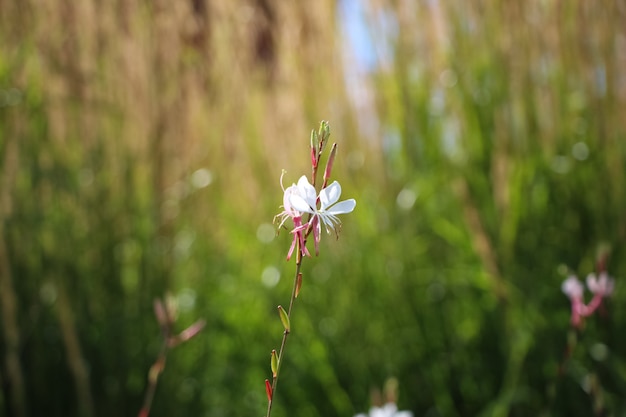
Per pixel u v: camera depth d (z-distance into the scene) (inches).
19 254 44.7
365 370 47.1
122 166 49.6
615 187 45.0
